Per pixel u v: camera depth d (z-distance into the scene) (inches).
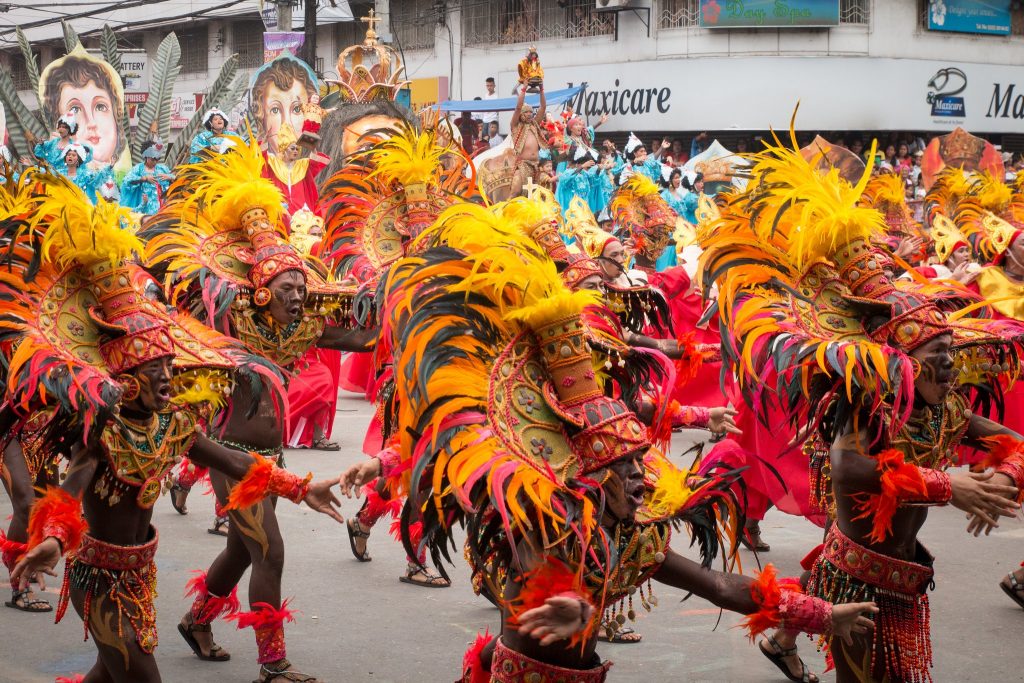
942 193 334.6
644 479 120.5
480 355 113.7
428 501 115.2
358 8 1262.3
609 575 108.3
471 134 976.3
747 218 162.7
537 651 116.3
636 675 189.9
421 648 200.8
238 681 184.1
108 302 136.8
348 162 251.0
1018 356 159.0
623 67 1113.4
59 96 859.4
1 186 143.5
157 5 1424.7
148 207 726.5
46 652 194.5
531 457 110.3
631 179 331.9
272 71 763.4
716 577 120.2
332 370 358.9
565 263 196.7
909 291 149.7
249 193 194.4
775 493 228.1
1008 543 279.4
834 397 146.1
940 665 194.5
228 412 163.3
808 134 1082.7
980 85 1122.7
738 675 189.9
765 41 1067.3
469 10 1211.9
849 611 117.5
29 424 138.9
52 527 125.8
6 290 135.5
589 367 114.1
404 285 117.7
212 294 188.5
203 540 266.8
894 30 1077.1
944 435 151.0
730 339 156.0
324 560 258.1
